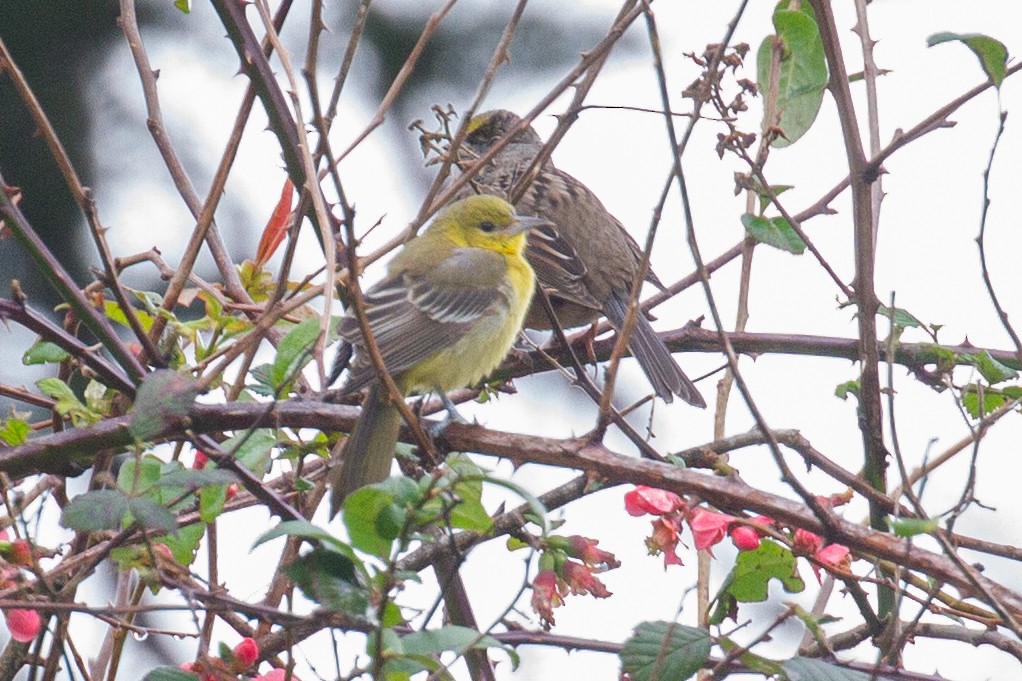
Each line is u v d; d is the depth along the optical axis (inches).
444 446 341.7
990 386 390.9
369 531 260.5
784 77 387.9
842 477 368.8
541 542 325.7
